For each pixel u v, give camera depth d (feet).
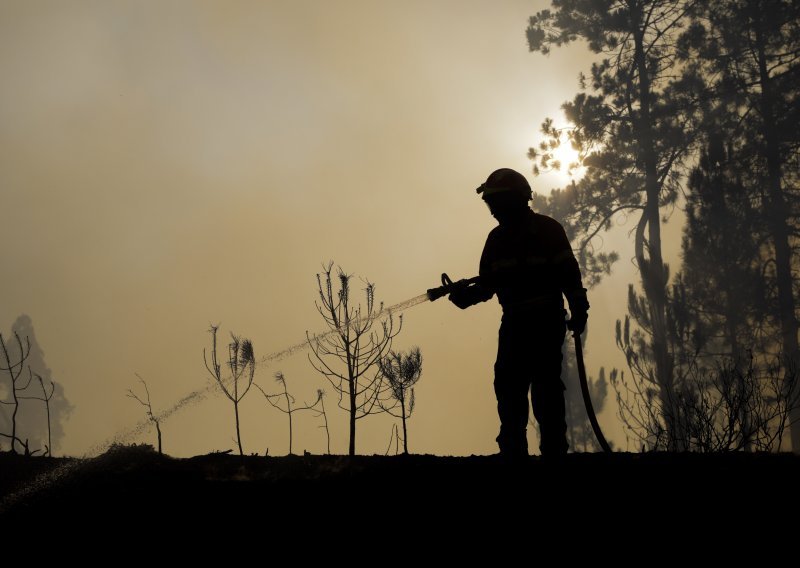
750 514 18.11
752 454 22.75
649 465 21.20
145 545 18.71
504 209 23.38
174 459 24.62
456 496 19.69
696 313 98.43
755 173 109.19
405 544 17.99
